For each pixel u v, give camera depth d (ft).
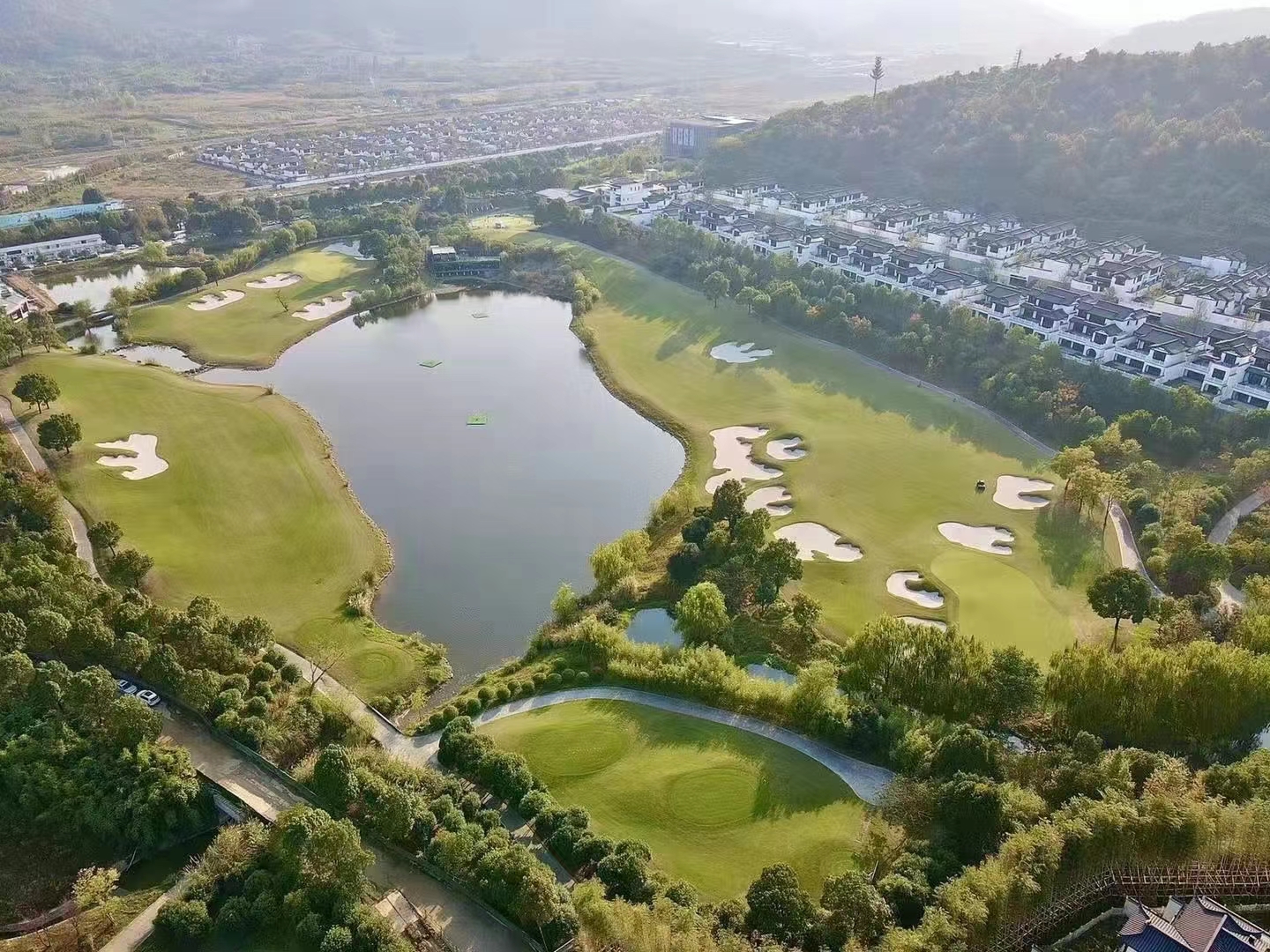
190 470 485.97
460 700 329.52
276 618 379.55
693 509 453.17
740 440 535.19
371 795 263.49
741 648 362.94
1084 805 237.45
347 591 400.67
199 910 237.86
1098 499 442.50
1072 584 399.03
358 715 326.85
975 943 207.41
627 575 400.67
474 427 567.18
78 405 549.95
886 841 250.98
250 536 434.71
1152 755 263.29
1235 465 453.17
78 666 323.37
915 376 605.31
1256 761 253.65
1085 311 598.34
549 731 314.35
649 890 238.68
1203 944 189.16
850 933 214.07
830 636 371.56
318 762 272.72
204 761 291.99
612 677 344.90
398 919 241.96
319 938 228.84
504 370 651.25
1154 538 408.87
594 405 596.70
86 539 419.33
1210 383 534.37
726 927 223.51
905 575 411.13
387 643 369.91
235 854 252.83
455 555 436.35
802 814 276.41
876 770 296.10
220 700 306.76
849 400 574.97
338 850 238.07
